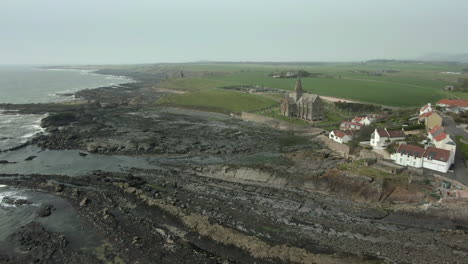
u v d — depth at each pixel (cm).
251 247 5612
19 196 7881
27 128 14675
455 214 6531
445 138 8800
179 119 17862
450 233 6078
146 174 9469
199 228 6250
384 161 9088
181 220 6594
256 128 15638
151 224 6500
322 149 11662
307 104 15775
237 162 10300
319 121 15538
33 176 9181
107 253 5609
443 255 5469
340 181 8106
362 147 10588
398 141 10138
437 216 6581
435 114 11250
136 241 5916
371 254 5531
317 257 5356
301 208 7275
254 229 6378
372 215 6881
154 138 13338
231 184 8675
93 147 11756
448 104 15212
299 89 16888
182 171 9694
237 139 13488
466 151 9312
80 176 9206
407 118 13950
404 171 8356
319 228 6412
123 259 5447
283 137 13775
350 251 5631
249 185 8600
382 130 10262
